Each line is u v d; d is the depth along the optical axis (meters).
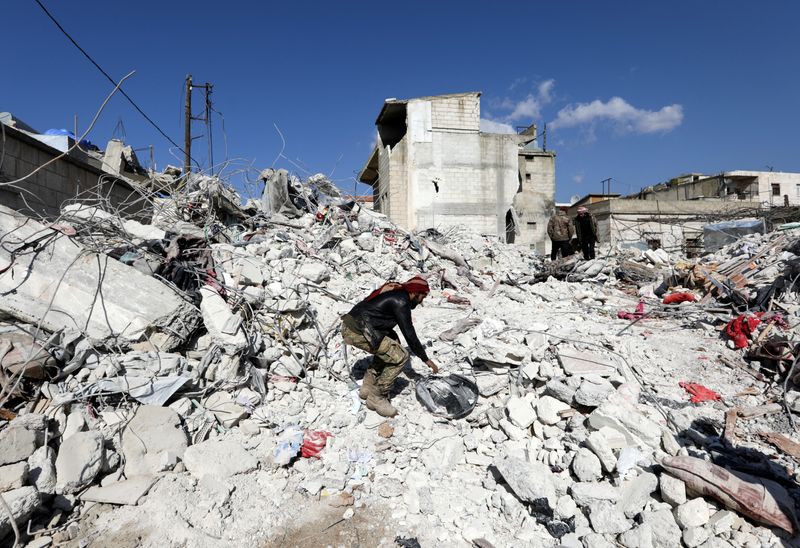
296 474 3.29
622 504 2.81
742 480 2.67
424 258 8.73
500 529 2.84
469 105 20.89
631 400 3.72
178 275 4.66
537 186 23.69
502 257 11.85
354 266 7.36
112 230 4.97
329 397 4.16
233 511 2.90
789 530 2.46
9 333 3.62
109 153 15.70
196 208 7.78
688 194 35.59
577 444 3.30
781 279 6.30
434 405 3.89
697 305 6.69
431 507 2.99
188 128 19.53
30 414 3.04
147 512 2.76
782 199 37.25
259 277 5.32
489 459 3.44
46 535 2.58
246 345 4.14
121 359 3.72
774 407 3.80
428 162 20.61
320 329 5.18
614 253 11.98
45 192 10.05
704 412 3.80
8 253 4.07
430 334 5.29
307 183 9.69
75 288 4.06
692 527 2.56
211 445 3.30
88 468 2.87
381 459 3.44
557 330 5.05
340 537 2.77
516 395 4.00
